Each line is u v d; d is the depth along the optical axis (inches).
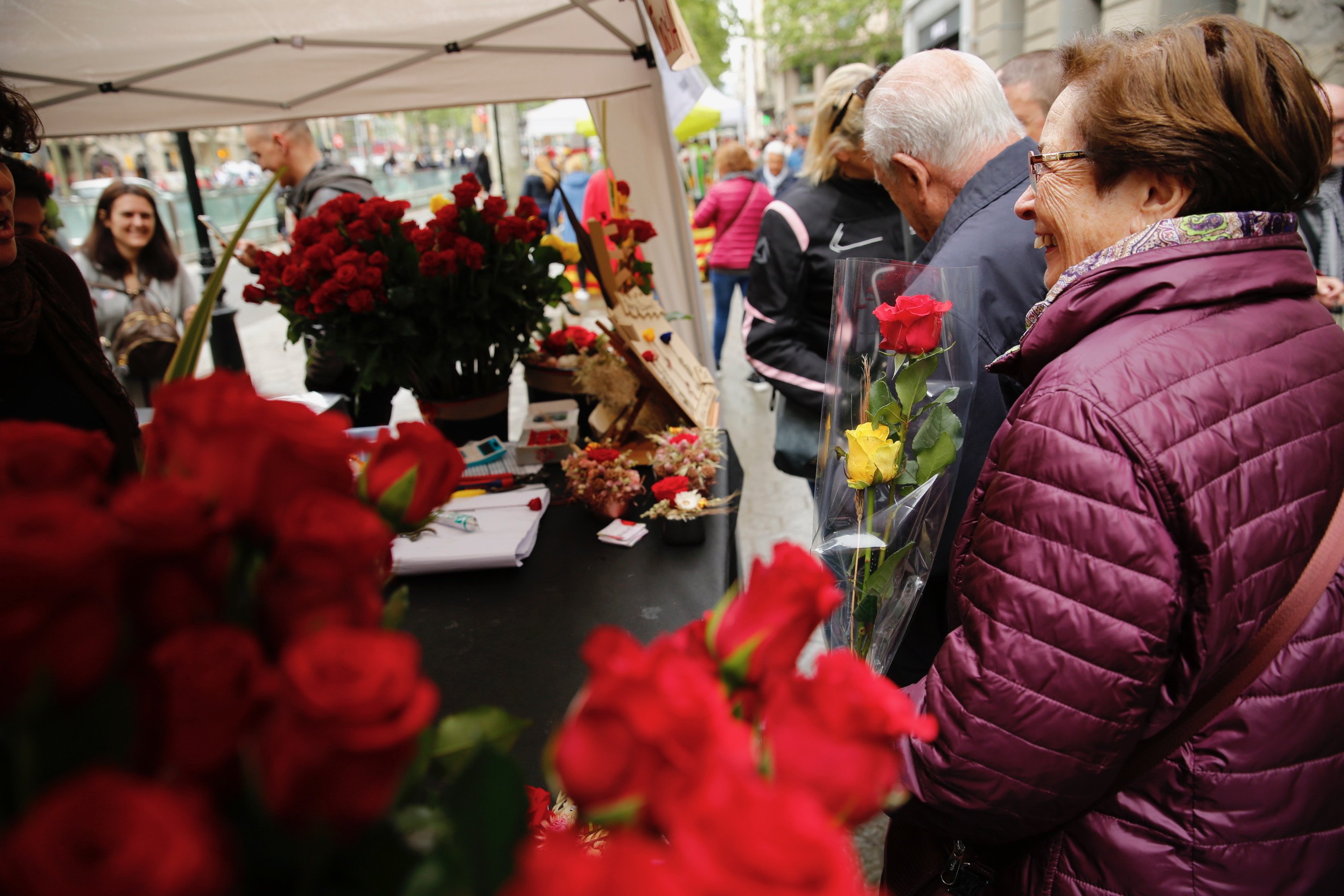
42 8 83.3
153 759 12.3
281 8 90.9
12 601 11.0
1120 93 35.6
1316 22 179.5
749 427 186.5
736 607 16.2
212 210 494.0
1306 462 32.9
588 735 12.7
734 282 231.5
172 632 13.3
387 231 83.0
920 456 43.6
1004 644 33.2
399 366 84.4
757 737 15.9
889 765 13.8
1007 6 319.6
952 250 56.4
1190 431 31.5
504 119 373.7
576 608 58.7
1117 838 35.2
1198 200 35.0
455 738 17.0
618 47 110.2
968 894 40.6
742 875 9.7
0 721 11.6
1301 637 34.0
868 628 47.1
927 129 60.0
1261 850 34.0
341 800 11.3
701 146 578.6
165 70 97.5
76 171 848.9
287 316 86.4
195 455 13.9
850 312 48.6
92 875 8.8
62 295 54.5
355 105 115.8
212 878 9.9
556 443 82.7
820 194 95.0
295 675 11.2
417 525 17.5
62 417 54.2
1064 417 33.0
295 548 13.4
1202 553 31.1
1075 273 37.7
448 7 96.0
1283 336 34.2
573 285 95.6
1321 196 101.7
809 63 1178.0
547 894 10.8
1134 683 32.0
